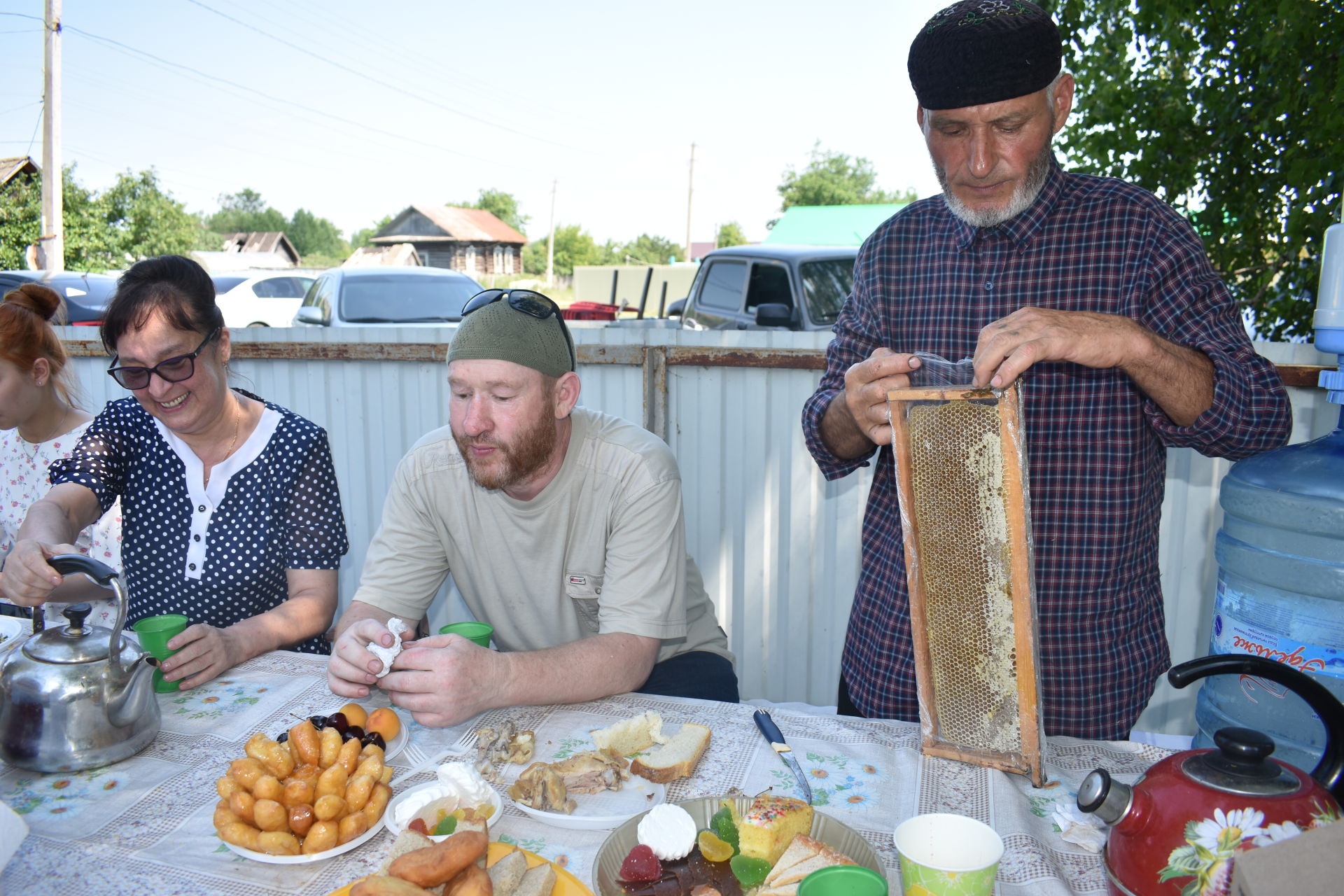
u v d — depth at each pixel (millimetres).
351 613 1861
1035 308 1312
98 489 2037
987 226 1624
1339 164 2867
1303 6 2824
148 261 1900
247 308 11250
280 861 1128
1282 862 805
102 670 1366
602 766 1325
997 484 1211
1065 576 1620
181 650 1651
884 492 1840
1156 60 3260
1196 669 1032
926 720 1378
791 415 3262
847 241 13016
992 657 1299
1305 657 1517
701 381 3350
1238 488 1663
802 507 3303
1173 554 2895
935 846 1025
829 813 1243
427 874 974
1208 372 1452
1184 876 918
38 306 2391
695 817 1177
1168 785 973
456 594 3668
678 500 1828
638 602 1737
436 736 1483
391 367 3797
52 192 14664
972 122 1487
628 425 1910
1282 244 3135
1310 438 2654
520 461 1646
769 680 3475
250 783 1189
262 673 1734
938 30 1476
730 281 5984
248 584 2062
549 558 1874
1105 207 1611
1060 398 1601
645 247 61750
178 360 1850
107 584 1383
